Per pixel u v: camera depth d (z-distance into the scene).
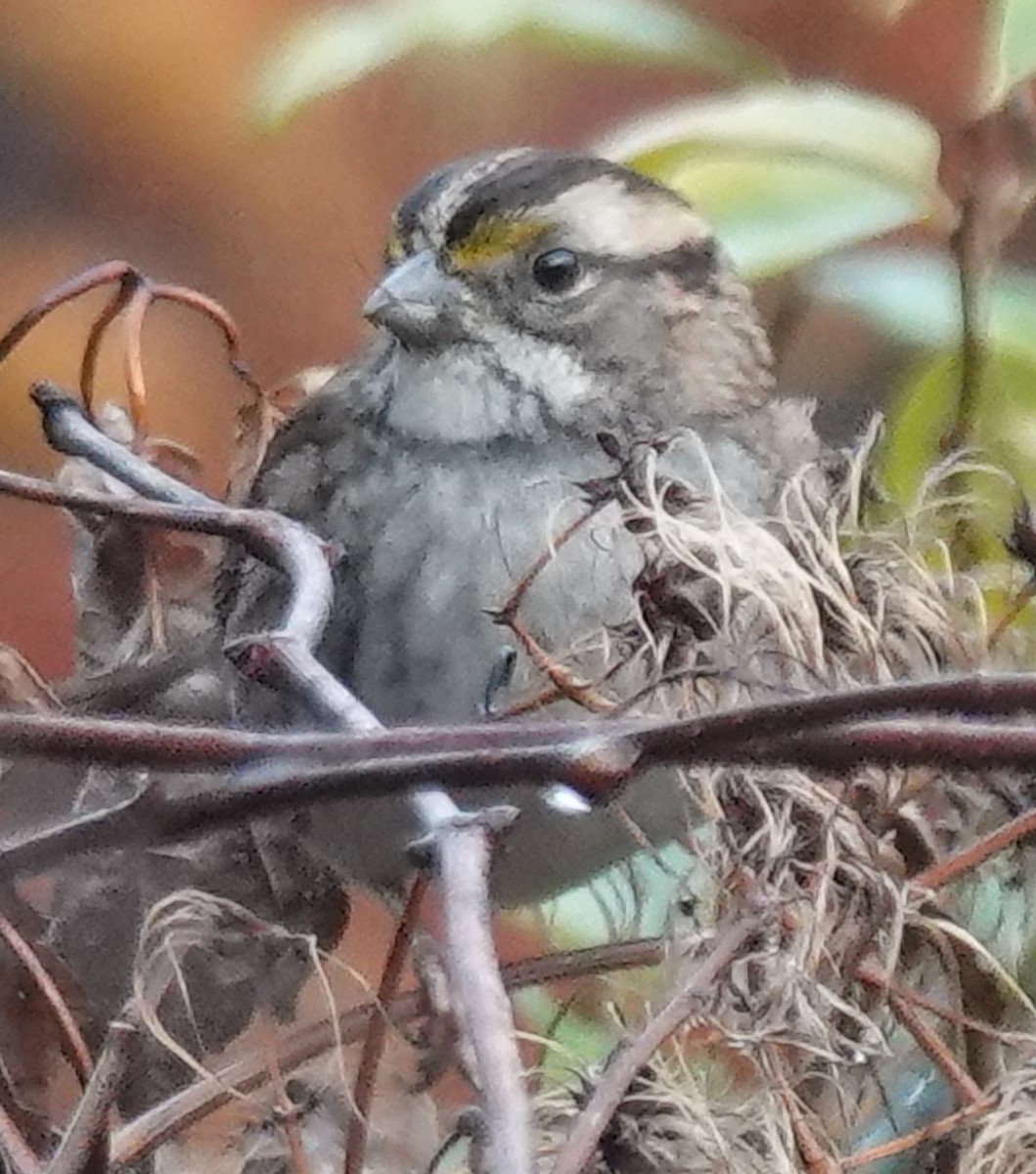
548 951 2.05
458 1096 2.02
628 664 2.01
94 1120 1.99
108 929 2.02
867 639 2.01
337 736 1.91
